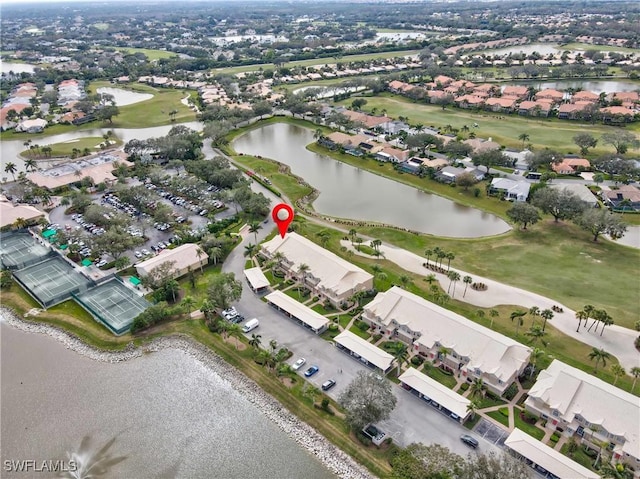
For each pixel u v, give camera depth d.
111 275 160.12
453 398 107.12
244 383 117.12
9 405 112.12
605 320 123.00
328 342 129.88
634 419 96.00
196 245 168.38
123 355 127.50
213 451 100.44
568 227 191.00
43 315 142.88
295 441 101.94
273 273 160.25
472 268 162.00
